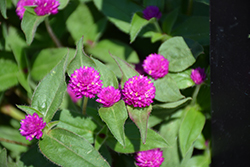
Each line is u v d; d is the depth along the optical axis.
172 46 0.58
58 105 0.52
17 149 0.61
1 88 0.62
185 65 0.57
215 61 0.51
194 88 0.58
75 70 0.52
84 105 0.55
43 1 0.56
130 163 0.58
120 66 0.54
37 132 0.51
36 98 0.52
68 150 0.51
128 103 0.51
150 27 0.62
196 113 0.57
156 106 0.54
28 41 0.55
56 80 0.52
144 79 0.51
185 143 0.55
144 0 0.62
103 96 0.51
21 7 0.60
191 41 0.57
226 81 0.51
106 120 0.50
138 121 0.51
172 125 0.58
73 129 0.55
